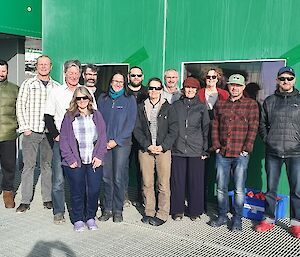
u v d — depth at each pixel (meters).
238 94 4.24
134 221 4.59
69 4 6.38
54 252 3.74
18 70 7.08
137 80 4.98
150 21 5.63
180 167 4.56
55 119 4.37
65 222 4.52
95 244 3.94
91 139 4.17
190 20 5.31
